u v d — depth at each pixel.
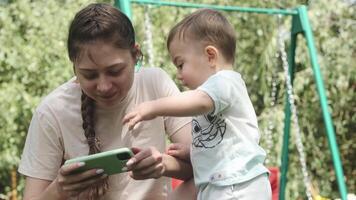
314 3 6.73
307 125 6.84
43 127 2.60
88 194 2.57
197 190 2.67
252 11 4.52
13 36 6.33
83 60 2.33
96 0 6.48
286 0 6.80
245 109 2.62
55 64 6.29
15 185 6.42
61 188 2.40
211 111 2.49
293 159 6.80
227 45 2.78
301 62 6.58
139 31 6.24
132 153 2.32
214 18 2.79
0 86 6.29
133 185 2.65
